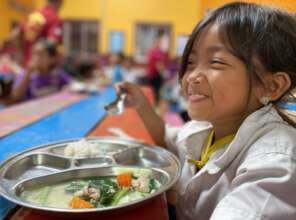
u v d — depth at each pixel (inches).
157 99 238.2
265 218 21.2
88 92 110.3
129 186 28.8
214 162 30.4
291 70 27.7
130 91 48.2
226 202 22.7
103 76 197.6
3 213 24.9
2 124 54.4
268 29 27.0
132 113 69.4
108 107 49.0
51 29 152.9
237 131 29.5
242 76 27.0
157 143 46.9
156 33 310.7
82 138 42.9
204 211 30.6
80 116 65.6
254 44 26.5
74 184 29.6
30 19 150.1
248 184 23.0
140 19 309.7
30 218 24.4
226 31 27.2
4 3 202.8
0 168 30.0
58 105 79.8
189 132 38.3
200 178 31.2
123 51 316.2
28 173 32.4
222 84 27.2
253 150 26.4
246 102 28.2
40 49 113.6
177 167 31.9
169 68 261.4
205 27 29.1
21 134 48.3
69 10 313.4
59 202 26.2
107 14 312.5
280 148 24.7
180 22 302.8
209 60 28.3
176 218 33.4
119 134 51.6
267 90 28.1
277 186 22.2
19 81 107.5
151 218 24.9
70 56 301.7
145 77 253.6
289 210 21.8
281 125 27.7
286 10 29.9
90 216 23.3
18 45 157.4
